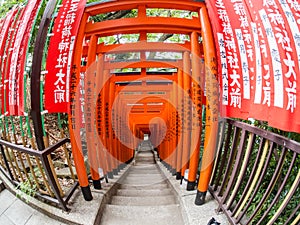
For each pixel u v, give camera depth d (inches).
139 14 140.0
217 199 146.6
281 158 92.4
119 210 161.9
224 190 152.1
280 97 78.0
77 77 141.2
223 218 135.8
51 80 135.2
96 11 140.9
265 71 90.3
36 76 122.5
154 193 198.2
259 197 128.0
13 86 131.3
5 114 144.3
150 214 158.4
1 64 148.9
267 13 81.6
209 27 135.7
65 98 136.1
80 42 140.3
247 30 118.3
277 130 105.8
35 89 122.5
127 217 155.3
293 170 110.9
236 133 129.0
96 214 142.8
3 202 158.2
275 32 78.3
